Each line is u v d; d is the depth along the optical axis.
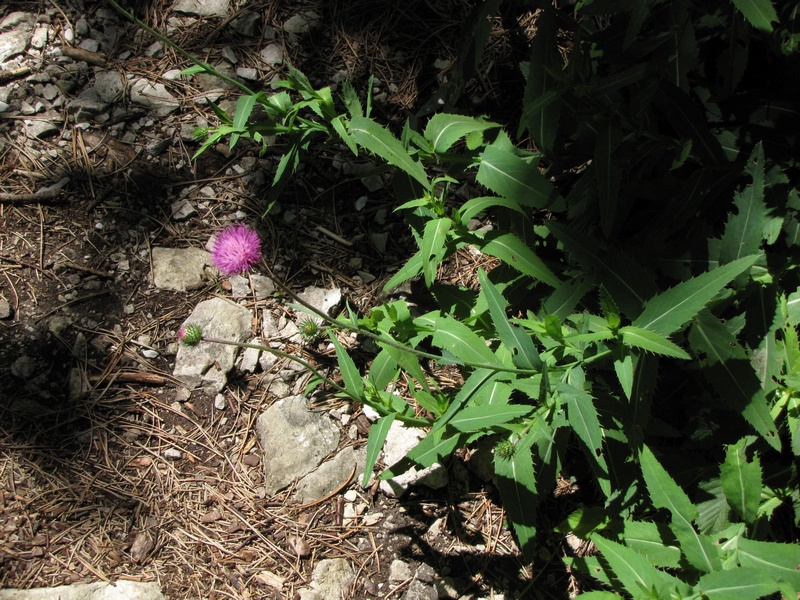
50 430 0.64
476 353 0.52
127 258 0.70
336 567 0.61
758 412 0.49
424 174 0.54
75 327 0.67
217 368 0.67
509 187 0.56
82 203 0.72
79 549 0.60
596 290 0.61
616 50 0.56
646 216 0.63
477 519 0.63
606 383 0.61
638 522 0.52
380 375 0.56
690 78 0.62
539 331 0.51
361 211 0.74
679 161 0.55
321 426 0.65
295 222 0.73
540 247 0.66
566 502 0.64
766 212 0.55
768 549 0.49
